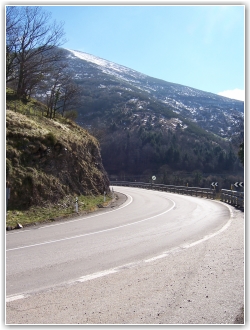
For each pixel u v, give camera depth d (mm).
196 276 6988
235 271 7211
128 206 24641
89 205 22172
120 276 7160
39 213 17703
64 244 10750
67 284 6703
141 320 5023
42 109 33969
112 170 87750
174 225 14570
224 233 11852
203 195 35531
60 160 23016
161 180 72188
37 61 32938
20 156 19719
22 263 8375
